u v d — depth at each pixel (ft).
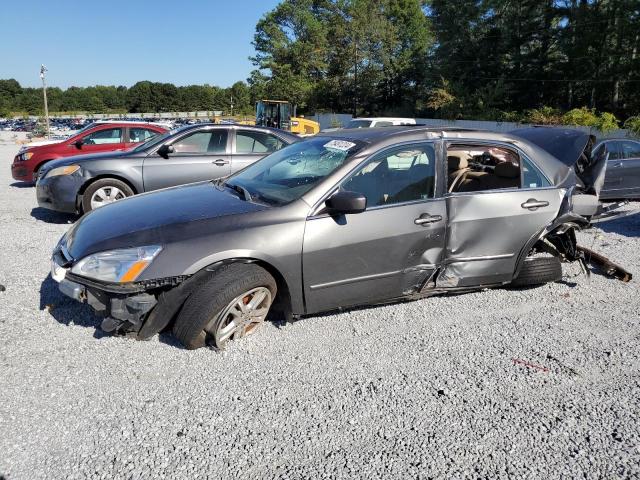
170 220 11.55
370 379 10.69
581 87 111.24
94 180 23.44
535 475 8.10
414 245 12.92
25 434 8.63
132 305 10.61
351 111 164.25
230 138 25.48
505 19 122.83
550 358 11.81
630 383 10.85
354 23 153.07
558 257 15.93
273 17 194.70
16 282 15.44
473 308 14.52
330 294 12.28
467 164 14.23
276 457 8.32
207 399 9.79
